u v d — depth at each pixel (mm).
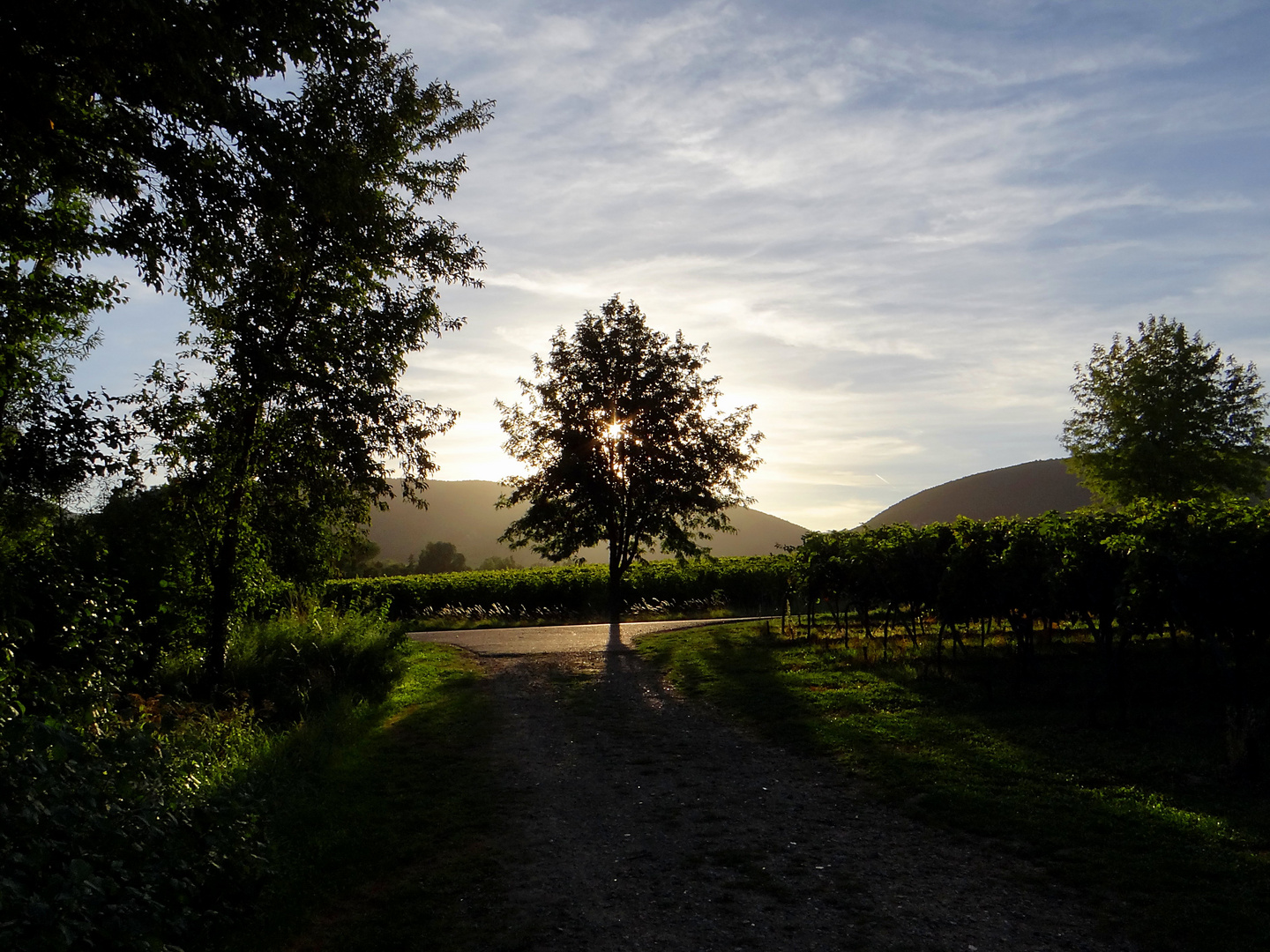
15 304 10734
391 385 14344
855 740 10047
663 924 5555
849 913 5578
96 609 9438
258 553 15352
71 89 9016
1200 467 26469
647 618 28969
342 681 14617
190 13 8328
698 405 25578
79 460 10391
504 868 6645
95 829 4625
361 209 11789
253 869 5734
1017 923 5305
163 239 9812
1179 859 6020
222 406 13695
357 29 10016
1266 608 8414
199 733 9617
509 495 26156
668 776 9289
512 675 16344
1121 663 10031
